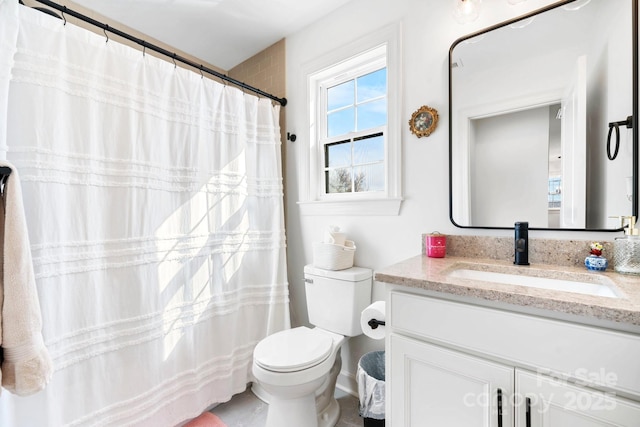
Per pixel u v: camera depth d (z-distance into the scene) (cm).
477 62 133
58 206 110
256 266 191
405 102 155
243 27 201
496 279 114
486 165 132
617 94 105
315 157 204
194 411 153
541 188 119
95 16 183
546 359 75
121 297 128
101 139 123
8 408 97
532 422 77
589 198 110
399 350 99
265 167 197
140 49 208
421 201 151
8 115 101
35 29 105
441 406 91
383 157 175
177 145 150
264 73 230
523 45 123
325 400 159
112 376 124
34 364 79
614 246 101
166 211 145
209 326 164
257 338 191
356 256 179
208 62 248
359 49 171
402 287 101
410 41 153
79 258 116
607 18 107
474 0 121
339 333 162
